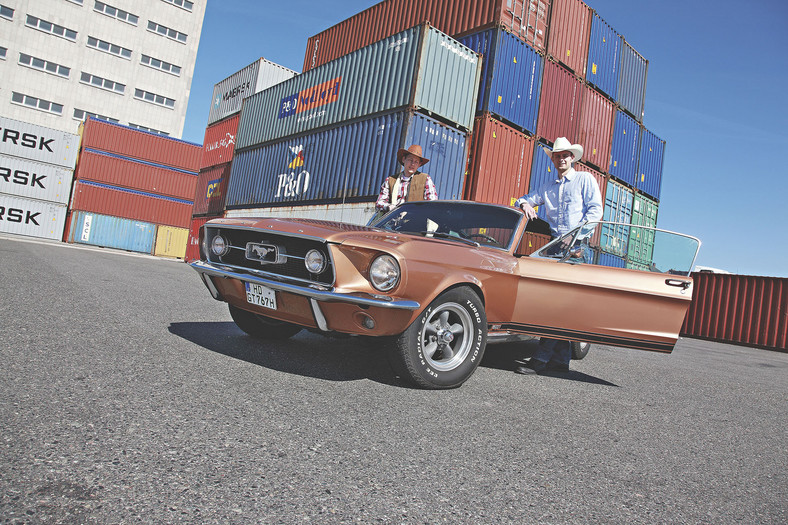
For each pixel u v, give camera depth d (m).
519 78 10.82
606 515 1.43
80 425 1.53
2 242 11.70
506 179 10.61
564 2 11.77
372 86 10.56
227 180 17.67
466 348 2.82
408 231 3.66
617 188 13.75
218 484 1.28
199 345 2.94
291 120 13.03
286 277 2.60
